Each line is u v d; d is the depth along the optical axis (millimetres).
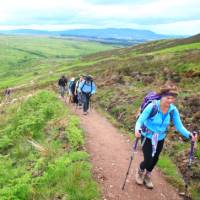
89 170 9672
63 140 13508
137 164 11039
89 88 20703
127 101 21875
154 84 26484
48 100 25359
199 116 15102
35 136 15773
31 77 114250
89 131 15648
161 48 86125
